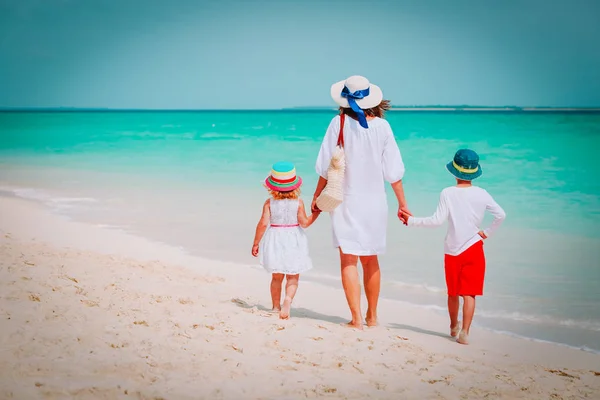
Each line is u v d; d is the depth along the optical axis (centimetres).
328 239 952
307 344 454
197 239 949
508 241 938
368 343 472
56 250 742
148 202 1292
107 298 520
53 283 543
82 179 1683
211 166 1953
